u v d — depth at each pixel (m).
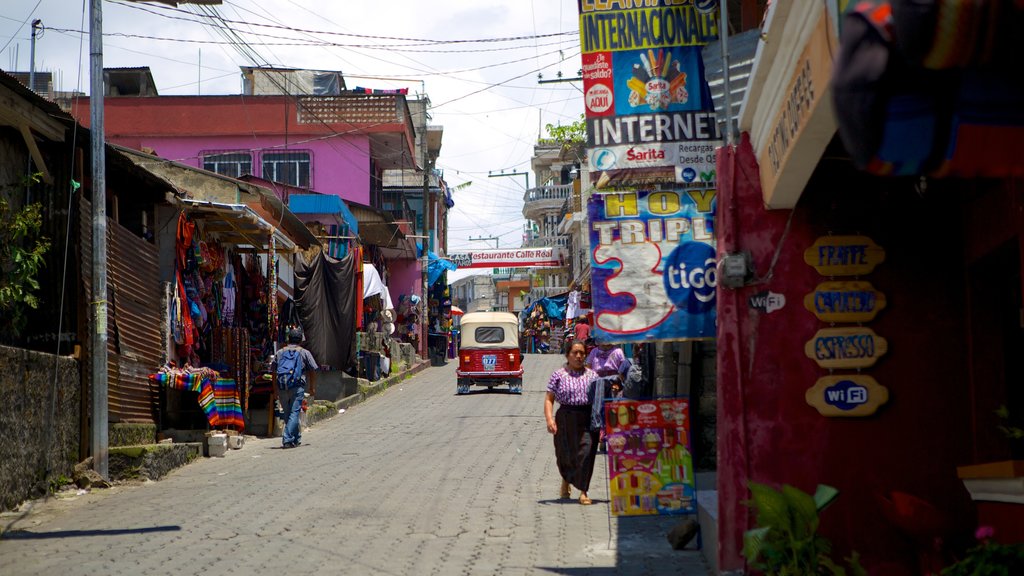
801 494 6.24
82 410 12.30
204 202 16.19
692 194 8.46
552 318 55.41
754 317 7.07
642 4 8.97
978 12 2.99
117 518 10.05
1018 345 6.84
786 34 5.56
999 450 6.75
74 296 12.38
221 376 16.73
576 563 7.81
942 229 7.01
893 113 3.39
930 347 6.95
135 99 36.25
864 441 6.93
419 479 12.70
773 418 7.00
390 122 36.53
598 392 10.84
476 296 106.56
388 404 26.50
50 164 12.45
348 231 30.78
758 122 6.85
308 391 22.69
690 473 8.76
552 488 11.91
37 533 9.27
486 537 8.92
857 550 6.84
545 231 68.31
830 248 7.04
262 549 8.42
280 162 36.53
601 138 8.91
